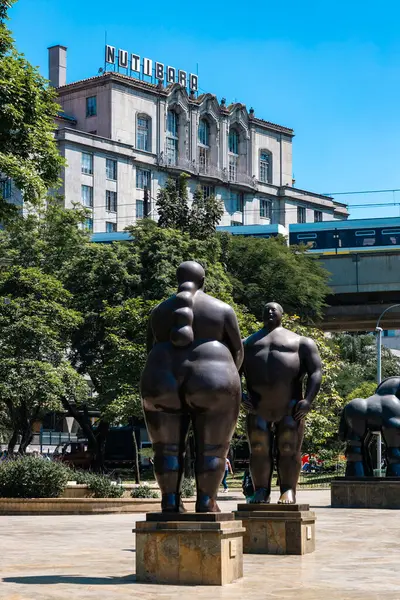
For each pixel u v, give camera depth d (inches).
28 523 649.6
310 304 1836.9
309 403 426.0
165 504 329.7
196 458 329.1
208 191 3363.7
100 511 765.9
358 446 805.2
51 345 1389.0
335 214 3885.3
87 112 3061.0
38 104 818.2
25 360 1346.0
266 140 3612.2
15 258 1624.0
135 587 302.2
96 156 2906.0
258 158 3572.8
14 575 338.3
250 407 431.8
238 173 3494.1
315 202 3737.7
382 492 777.6
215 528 311.6
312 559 402.9
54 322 1418.6
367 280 2039.9
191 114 3312.0
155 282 1545.3
